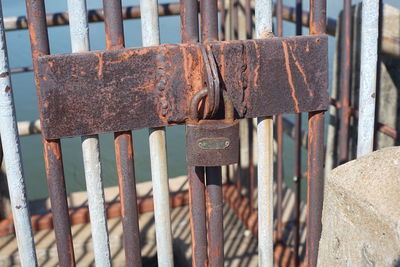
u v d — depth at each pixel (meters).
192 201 0.79
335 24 1.37
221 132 0.72
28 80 4.27
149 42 0.73
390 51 1.15
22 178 0.73
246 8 1.39
